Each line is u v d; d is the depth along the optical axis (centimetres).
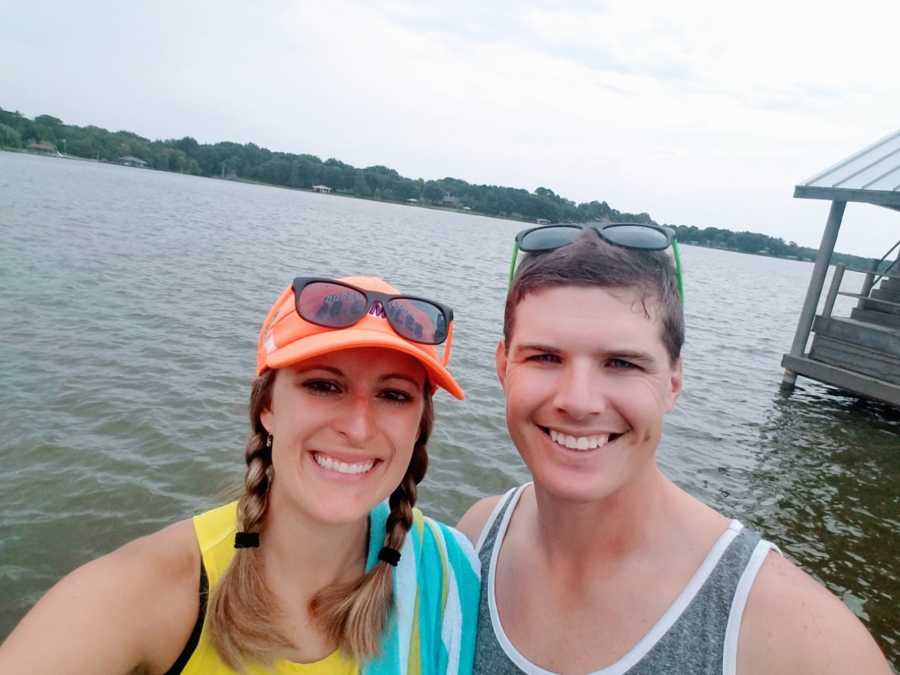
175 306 428
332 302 53
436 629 58
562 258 52
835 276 401
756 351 620
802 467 285
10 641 44
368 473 53
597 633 52
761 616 46
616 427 51
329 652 52
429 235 1986
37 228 716
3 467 193
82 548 161
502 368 62
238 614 49
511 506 68
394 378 53
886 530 226
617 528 53
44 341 313
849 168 402
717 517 54
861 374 380
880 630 164
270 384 56
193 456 212
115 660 45
